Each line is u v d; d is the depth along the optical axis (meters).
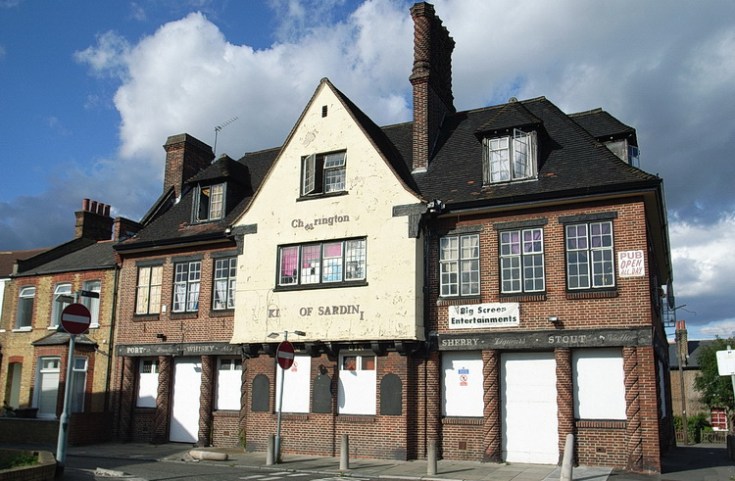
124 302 25.98
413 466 17.89
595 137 21.41
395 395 19.67
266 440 21.45
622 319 17.64
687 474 16.50
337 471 16.77
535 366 18.77
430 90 23.31
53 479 13.23
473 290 19.75
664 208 20.12
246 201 25.33
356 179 21.34
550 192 18.73
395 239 20.33
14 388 29.44
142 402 24.95
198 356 24.16
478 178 20.91
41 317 28.95
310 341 20.86
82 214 33.59
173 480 14.59
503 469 17.16
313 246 21.77
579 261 18.52
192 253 24.88
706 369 47.94
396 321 19.72
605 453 17.39
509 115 20.62
